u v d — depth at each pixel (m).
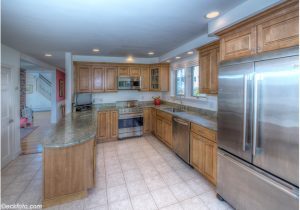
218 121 2.17
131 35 2.84
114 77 4.80
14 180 2.63
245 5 1.76
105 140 4.43
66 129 2.49
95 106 4.88
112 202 2.14
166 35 2.86
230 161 1.97
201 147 2.63
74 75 4.47
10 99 3.29
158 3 1.79
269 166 1.57
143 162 3.26
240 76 1.82
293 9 1.39
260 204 1.64
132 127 4.73
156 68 5.08
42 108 10.34
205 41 2.81
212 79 2.73
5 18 2.12
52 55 4.34
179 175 2.79
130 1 1.75
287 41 1.44
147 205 2.09
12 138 3.36
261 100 1.61
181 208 2.04
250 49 1.77
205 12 2.00
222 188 2.12
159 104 5.32
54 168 2.04
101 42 3.24
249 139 1.74
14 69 3.47
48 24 2.32
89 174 2.23
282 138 1.46
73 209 2.01
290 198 1.41
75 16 2.08
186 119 3.03
